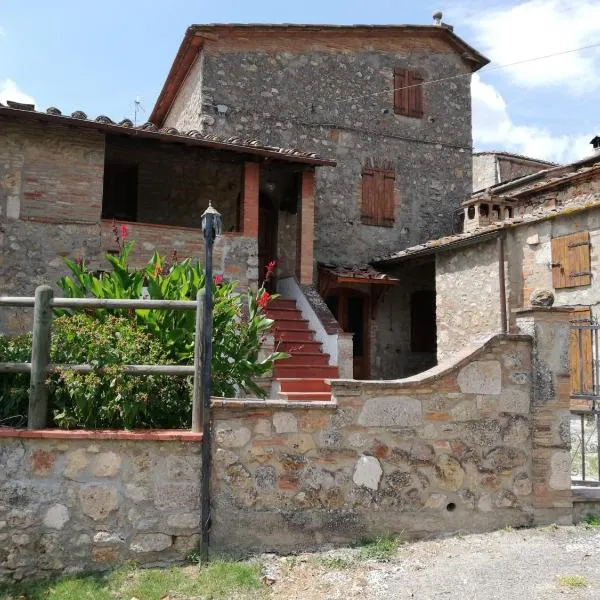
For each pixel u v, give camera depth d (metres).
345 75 14.58
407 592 4.04
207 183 13.12
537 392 5.36
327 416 4.85
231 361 5.49
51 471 4.45
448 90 15.80
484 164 18.78
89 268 9.40
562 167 13.19
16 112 8.64
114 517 4.46
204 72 13.09
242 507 4.62
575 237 9.77
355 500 4.84
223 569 4.29
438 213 15.34
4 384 4.81
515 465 5.28
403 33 15.11
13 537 4.35
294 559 4.54
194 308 4.77
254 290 10.33
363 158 14.65
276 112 13.72
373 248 14.60
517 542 4.89
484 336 5.61
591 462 7.46
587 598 3.91
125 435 4.50
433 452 5.06
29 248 9.18
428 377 5.09
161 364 4.91
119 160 12.41
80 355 4.83
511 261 11.01
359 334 14.47
